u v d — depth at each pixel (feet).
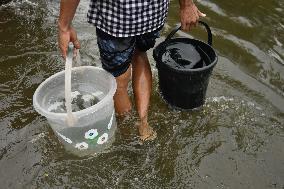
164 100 10.57
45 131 9.82
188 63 9.86
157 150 9.38
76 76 9.14
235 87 10.87
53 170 8.96
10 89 10.97
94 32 12.91
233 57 11.84
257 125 9.86
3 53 12.16
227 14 13.58
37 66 11.70
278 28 12.89
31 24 13.39
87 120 8.23
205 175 8.80
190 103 10.11
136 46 9.23
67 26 7.84
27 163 9.11
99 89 9.23
